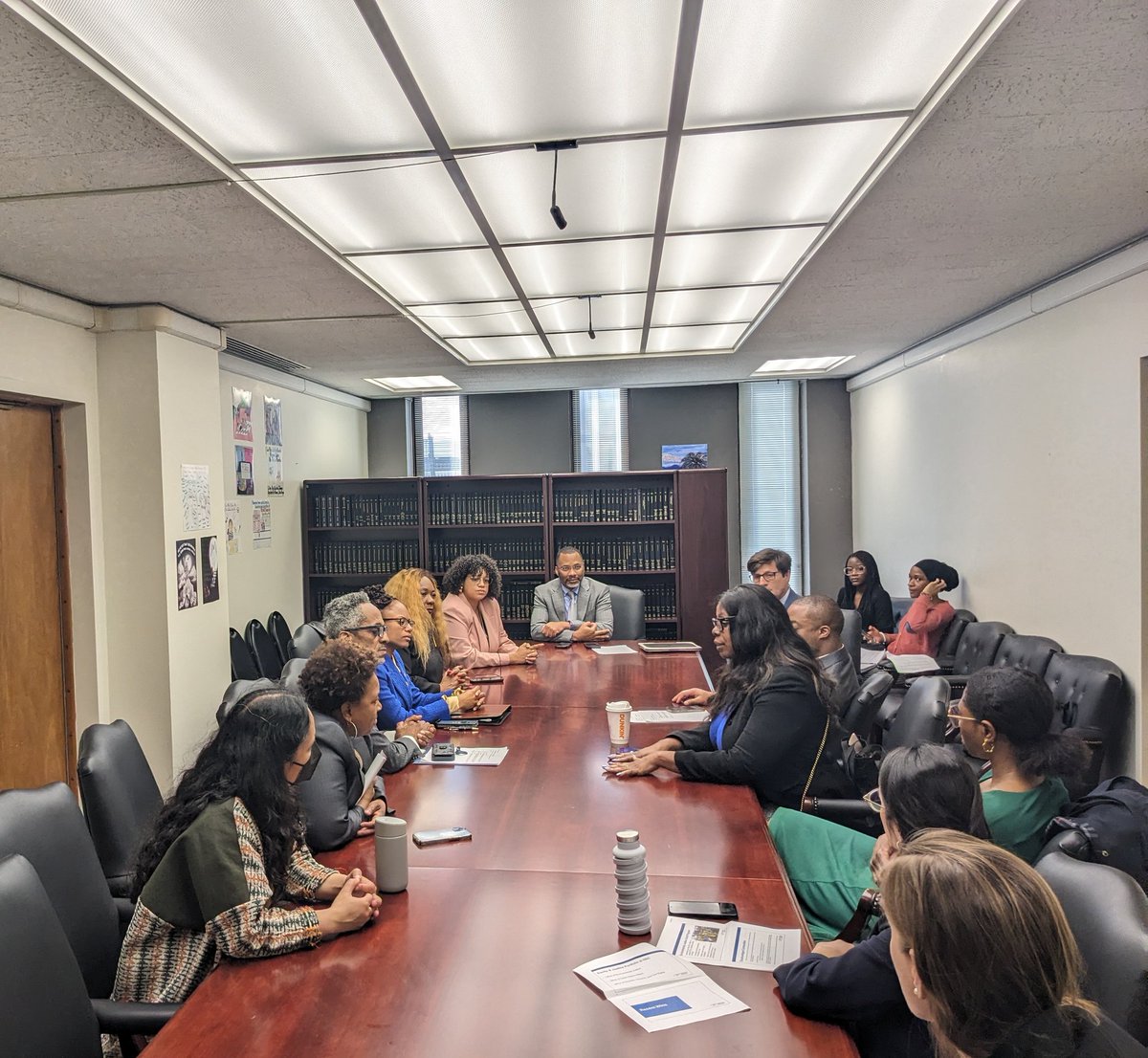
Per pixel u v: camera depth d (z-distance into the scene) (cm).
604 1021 123
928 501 599
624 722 266
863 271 380
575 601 533
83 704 400
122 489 407
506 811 213
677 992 131
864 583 611
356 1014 126
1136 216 311
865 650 557
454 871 177
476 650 427
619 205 280
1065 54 188
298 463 662
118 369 406
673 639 648
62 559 399
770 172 254
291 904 165
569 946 145
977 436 516
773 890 167
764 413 788
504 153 234
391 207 274
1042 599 445
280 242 308
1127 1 166
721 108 210
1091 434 396
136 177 242
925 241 336
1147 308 351
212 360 461
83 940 173
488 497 663
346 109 204
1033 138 234
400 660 324
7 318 350
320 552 673
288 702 168
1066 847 174
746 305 444
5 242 300
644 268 362
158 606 407
